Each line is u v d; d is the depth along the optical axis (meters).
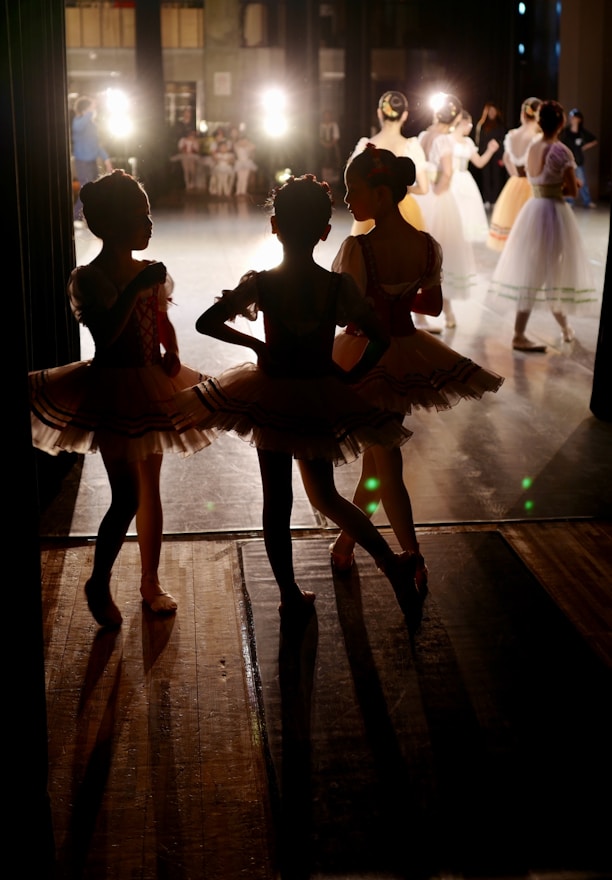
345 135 21.83
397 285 3.36
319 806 2.53
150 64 19.94
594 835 2.43
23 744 2.32
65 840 2.41
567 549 3.98
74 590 3.63
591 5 17.66
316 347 3.07
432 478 4.68
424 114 18.27
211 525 4.20
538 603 3.55
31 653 2.31
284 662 3.17
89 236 12.03
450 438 5.23
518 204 9.63
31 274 4.09
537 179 6.88
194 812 2.51
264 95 21.77
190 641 3.30
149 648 3.26
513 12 19.66
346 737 2.81
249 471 4.82
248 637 3.32
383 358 3.39
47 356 4.25
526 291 6.84
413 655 3.23
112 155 18.30
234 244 11.81
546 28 19.42
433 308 3.52
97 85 21.78
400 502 3.52
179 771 2.67
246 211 16.20
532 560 3.88
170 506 4.38
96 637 3.31
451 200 7.49
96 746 2.76
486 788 2.60
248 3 21.77
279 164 21.03
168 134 21.05
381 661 3.19
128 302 3.02
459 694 3.02
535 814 2.51
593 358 6.79
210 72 22.14
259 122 21.81
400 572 3.24
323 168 21.17
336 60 21.89
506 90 20.06
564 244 6.82
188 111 20.97
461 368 3.44
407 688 3.05
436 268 3.40
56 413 3.16
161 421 3.16
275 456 3.20
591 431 5.34
